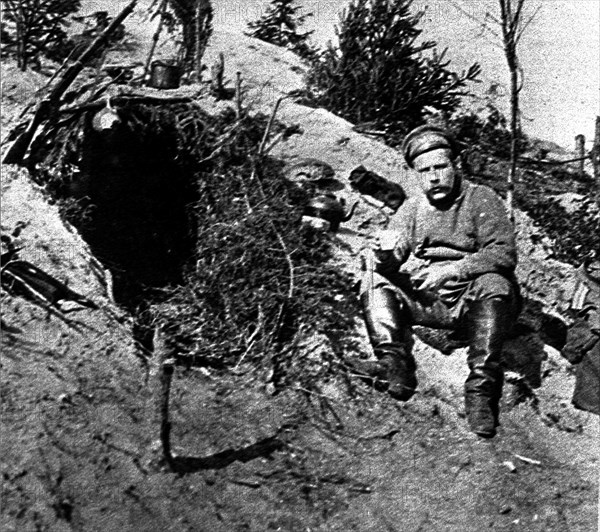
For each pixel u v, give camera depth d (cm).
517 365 451
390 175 494
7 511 335
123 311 402
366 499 386
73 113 438
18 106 451
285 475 380
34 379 365
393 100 546
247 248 431
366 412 407
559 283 495
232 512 364
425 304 433
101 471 352
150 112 460
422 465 402
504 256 433
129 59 514
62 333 380
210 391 394
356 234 461
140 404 371
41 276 389
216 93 509
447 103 556
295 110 521
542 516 410
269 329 416
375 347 421
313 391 404
